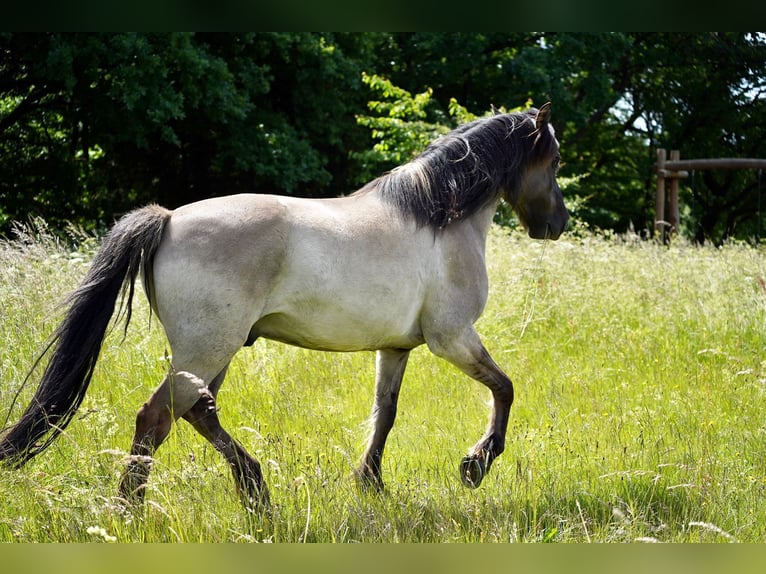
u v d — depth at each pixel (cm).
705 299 897
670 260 1006
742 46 2628
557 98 2288
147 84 1531
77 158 1838
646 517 437
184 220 424
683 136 2905
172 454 497
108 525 376
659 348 800
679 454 524
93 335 413
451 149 510
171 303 416
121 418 558
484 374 503
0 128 1758
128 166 1919
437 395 671
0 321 661
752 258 1005
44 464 468
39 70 1516
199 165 1959
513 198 549
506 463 529
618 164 2900
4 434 413
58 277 709
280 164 1797
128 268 420
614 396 662
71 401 411
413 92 2353
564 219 585
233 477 444
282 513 414
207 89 1639
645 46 2633
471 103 2403
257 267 420
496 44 2453
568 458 521
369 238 454
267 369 689
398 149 1708
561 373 730
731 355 765
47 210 1814
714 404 636
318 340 458
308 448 518
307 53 1844
